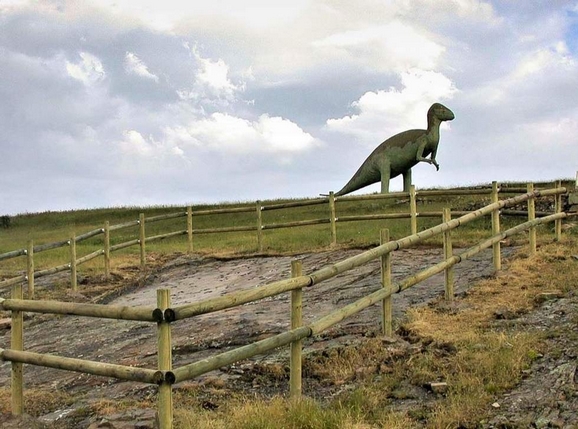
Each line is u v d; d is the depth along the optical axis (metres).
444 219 10.66
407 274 12.38
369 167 21.11
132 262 17.94
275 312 10.66
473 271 12.09
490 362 7.24
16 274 16.92
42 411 7.28
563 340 7.95
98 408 6.96
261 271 14.94
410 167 20.95
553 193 13.76
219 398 7.08
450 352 7.91
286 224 16.91
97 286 15.71
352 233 17.84
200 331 10.01
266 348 6.55
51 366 6.49
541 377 6.95
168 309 5.73
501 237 11.81
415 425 6.12
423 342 8.34
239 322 10.14
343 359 7.92
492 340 7.97
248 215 27.80
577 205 16.33
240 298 6.31
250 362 8.12
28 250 14.36
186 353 9.14
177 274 16.42
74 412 6.96
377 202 24.97
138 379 5.87
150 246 20.77
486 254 13.56
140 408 6.74
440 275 12.12
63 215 34.22
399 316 9.55
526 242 14.20
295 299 7.07
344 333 8.95
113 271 16.88
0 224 32.81
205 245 19.69
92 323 12.16
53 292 14.96
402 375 7.36
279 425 5.97
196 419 6.18
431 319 9.28
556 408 6.19
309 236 18.33
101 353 9.92
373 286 11.70
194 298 13.47
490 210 11.66
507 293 10.34
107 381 8.31
